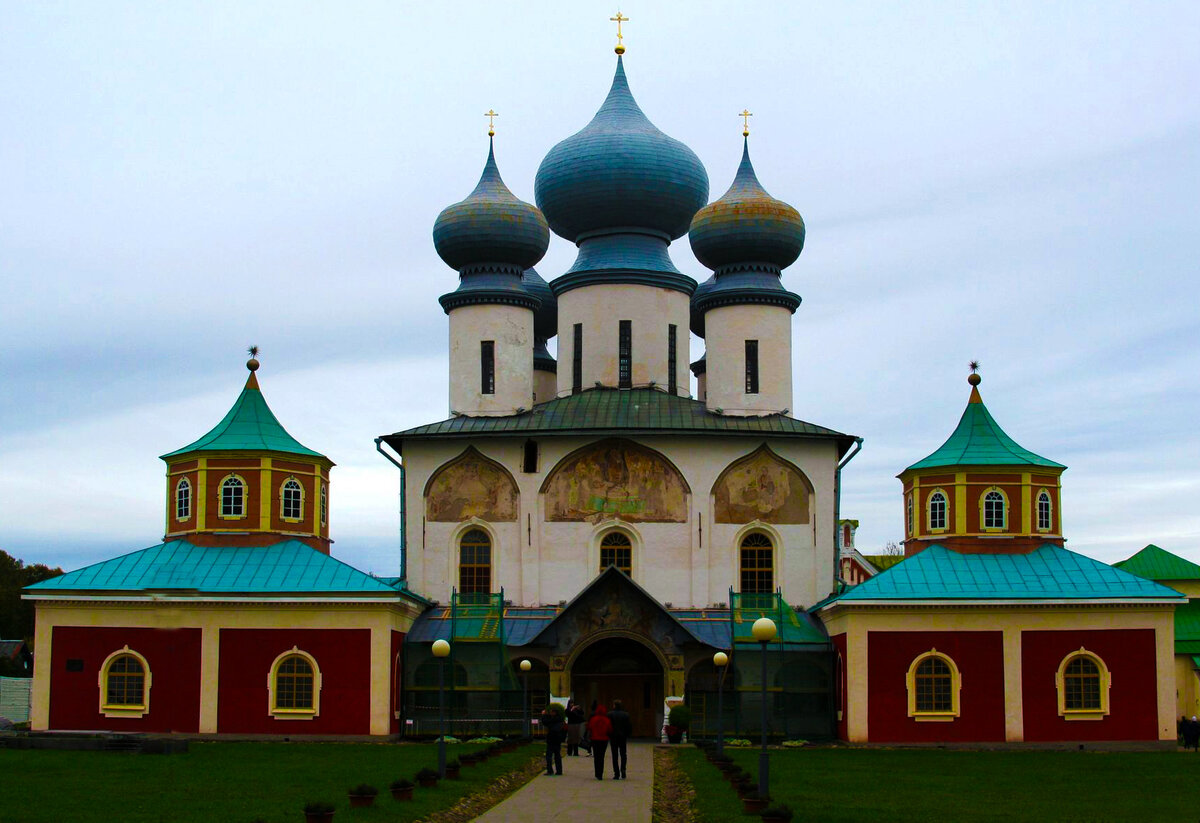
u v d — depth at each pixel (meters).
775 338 66.38
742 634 60.50
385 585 57.00
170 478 61.31
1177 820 30.97
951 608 56.34
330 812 26.42
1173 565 69.88
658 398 67.31
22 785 34.94
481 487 63.88
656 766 44.88
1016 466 59.56
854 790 37.06
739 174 69.06
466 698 59.28
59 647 56.69
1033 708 55.72
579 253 73.25
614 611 58.69
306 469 61.34
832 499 63.81
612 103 74.62
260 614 56.69
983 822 30.33
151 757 45.22
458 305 67.25
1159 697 55.72
